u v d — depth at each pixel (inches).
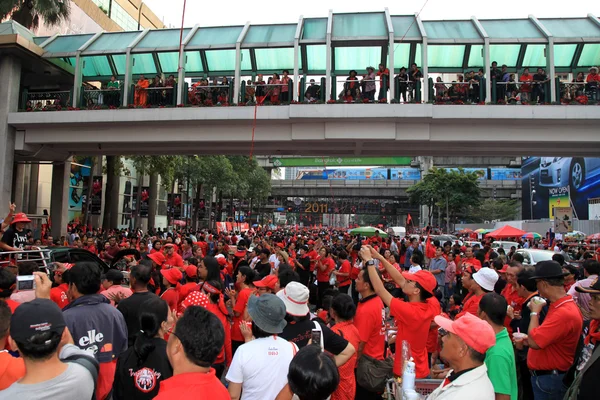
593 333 160.6
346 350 150.7
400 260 704.4
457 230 2037.4
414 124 676.1
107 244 614.5
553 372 167.0
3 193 733.9
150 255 314.8
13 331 92.8
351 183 2891.2
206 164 1425.9
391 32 678.5
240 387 122.3
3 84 753.6
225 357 228.4
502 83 666.2
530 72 753.0
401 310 171.5
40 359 93.7
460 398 104.4
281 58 787.4
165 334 143.2
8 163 746.2
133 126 735.1
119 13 1745.8
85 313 145.6
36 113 734.5
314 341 145.3
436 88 687.7
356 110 653.3
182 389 87.8
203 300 211.9
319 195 2979.8
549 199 1910.7
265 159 2578.7
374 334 181.0
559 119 636.1
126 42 787.4
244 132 712.4
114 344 153.0
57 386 93.0
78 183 1330.0
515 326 225.6
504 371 129.6
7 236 316.8
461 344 111.7
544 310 198.5
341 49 776.3
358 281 191.6
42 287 143.4
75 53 768.3
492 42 676.7
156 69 809.5
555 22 714.2
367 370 178.9
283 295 155.9
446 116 646.5
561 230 952.9
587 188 1593.3
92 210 983.0
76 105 758.5
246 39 730.8
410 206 2997.0
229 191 1627.7
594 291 148.9
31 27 911.7
